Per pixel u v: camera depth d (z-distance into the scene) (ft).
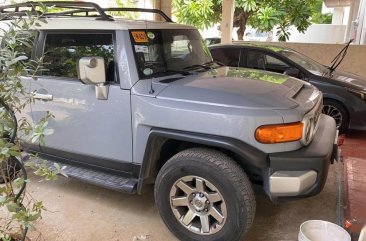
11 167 7.45
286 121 8.24
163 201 9.28
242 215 8.33
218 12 38.06
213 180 8.47
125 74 9.53
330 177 13.26
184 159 8.73
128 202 11.55
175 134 8.77
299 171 8.29
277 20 35.12
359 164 13.80
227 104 8.39
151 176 9.83
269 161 8.30
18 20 7.51
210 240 8.86
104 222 10.39
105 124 10.00
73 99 10.37
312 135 9.14
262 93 8.87
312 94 10.25
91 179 10.34
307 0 38.11
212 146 8.84
